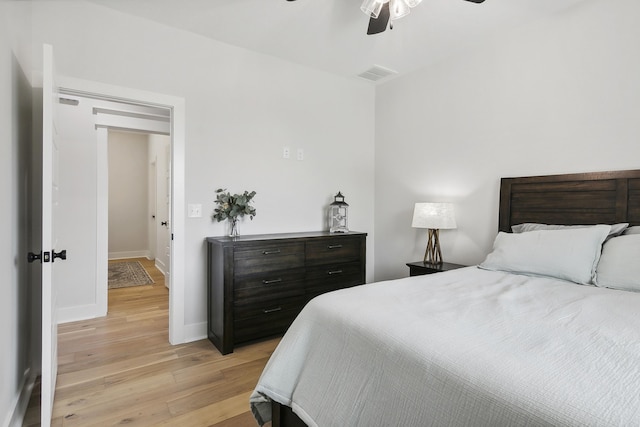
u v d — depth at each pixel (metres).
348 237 3.21
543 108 2.51
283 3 2.32
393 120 3.73
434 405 0.92
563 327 1.18
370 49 3.01
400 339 1.11
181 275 2.72
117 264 6.17
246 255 2.62
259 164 3.13
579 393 0.77
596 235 1.96
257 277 2.68
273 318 2.77
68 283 3.22
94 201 3.33
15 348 1.70
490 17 2.49
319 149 3.53
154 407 1.85
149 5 2.37
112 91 2.42
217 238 2.79
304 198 3.44
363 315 1.30
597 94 2.25
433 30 2.67
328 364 1.29
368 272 3.94
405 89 3.59
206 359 2.44
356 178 3.84
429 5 2.33
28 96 2.06
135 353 2.54
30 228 2.09
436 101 3.27
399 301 1.48
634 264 1.74
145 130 3.68
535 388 0.80
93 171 3.33
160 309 3.61
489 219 2.86
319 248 3.03
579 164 2.33
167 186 4.79
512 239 2.28
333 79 3.61
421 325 1.18
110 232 6.82
